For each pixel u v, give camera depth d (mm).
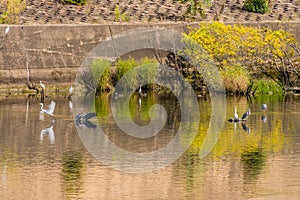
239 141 37844
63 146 36844
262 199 28516
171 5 68688
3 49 55688
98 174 31953
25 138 38531
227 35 56938
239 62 57062
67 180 31000
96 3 68625
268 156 34688
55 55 56812
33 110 46875
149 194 29188
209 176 31531
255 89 54500
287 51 57688
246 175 31594
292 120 43094
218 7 69125
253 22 61844
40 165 33312
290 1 70938
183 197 28797
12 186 30172
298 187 29922
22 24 59469
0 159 34281
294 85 56750
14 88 55031
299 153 35188
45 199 28641
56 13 65875
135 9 67438
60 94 54375
